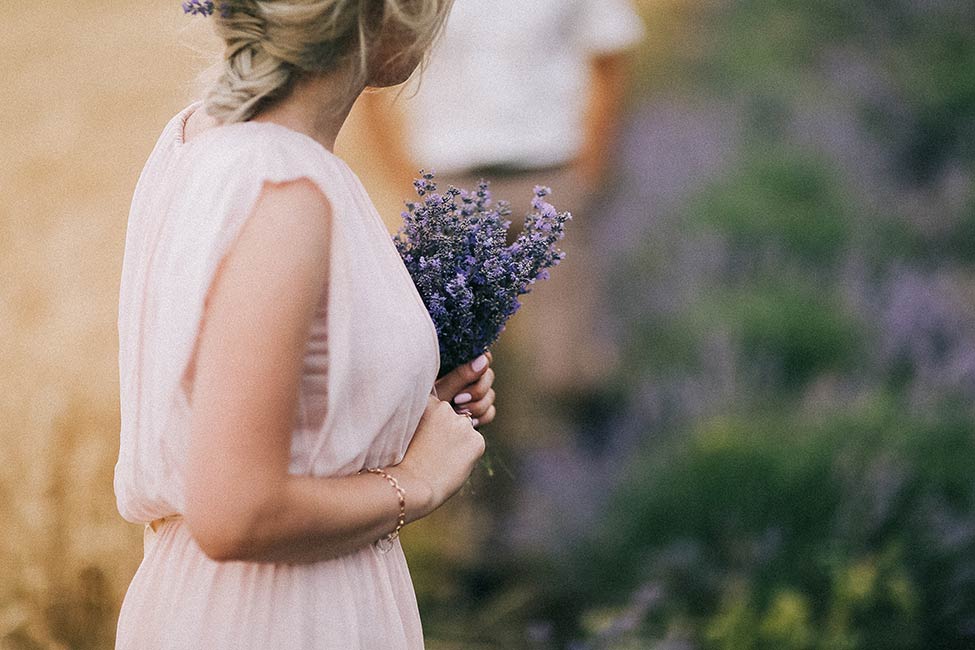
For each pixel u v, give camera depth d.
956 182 6.93
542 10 3.87
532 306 4.44
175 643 1.33
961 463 3.31
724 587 3.10
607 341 4.65
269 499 1.14
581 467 3.82
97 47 6.21
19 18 7.15
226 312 1.13
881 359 4.23
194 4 1.24
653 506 3.37
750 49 9.72
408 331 1.29
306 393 1.25
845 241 5.70
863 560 3.04
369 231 1.29
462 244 1.56
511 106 3.87
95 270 3.38
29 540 2.37
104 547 2.40
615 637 2.79
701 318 4.61
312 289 1.16
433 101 3.88
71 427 2.53
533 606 3.26
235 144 1.20
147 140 4.57
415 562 3.28
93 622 2.40
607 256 5.26
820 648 2.79
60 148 4.32
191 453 1.14
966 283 5.59
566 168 4.05
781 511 3.26
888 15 10.73
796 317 4.49
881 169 7.38
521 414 4.18
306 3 1.19
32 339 2.88
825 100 8.31
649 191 6.13
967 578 2.99
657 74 8.95
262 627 1.31
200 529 1.14
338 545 1.26
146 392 1.28
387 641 1.41
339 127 1.33
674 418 3.98
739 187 6.10
